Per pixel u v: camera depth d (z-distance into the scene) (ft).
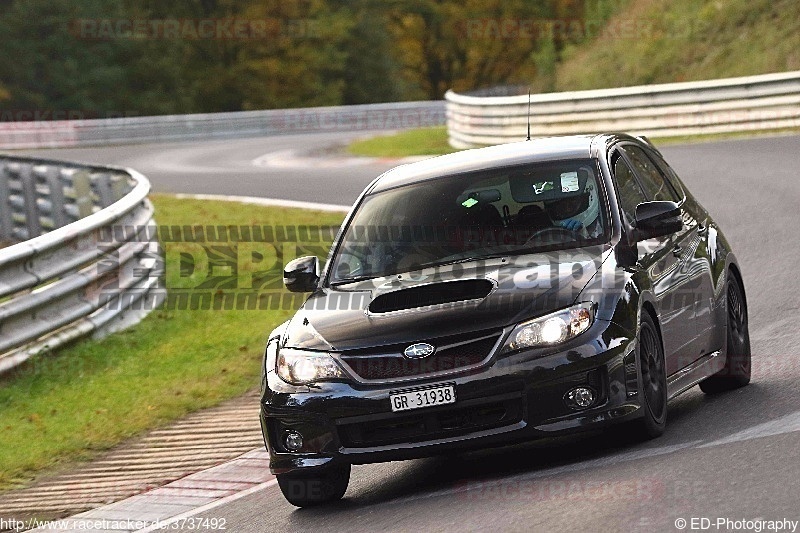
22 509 83.61
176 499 80.64
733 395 82.48
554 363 65.98
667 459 64.69
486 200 78.59
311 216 206.90
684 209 86.22
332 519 67.51
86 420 105.09
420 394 66.54
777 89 281.33
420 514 63.31
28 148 469.57
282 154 384.06
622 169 81.10
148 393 111.55
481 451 79.20
